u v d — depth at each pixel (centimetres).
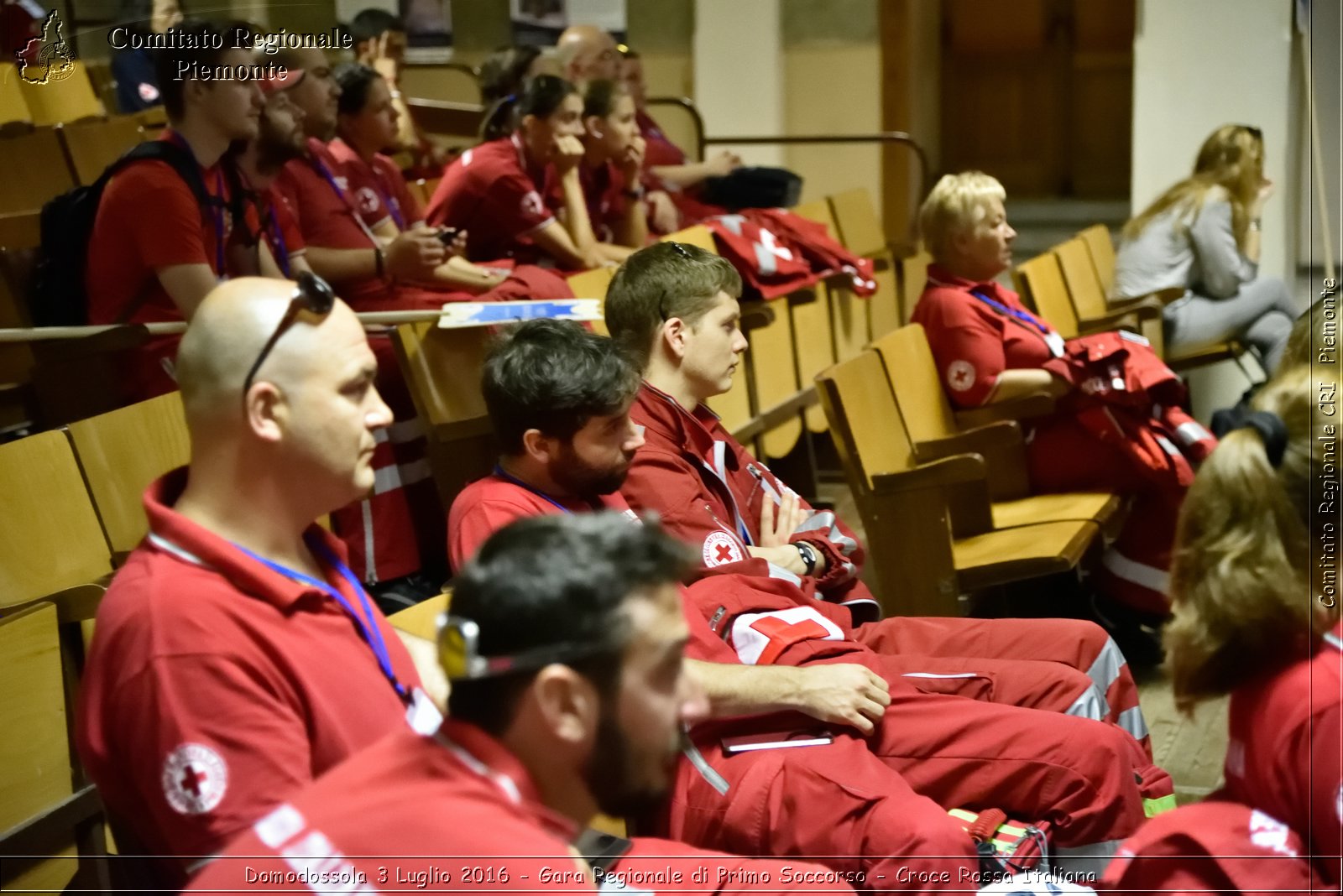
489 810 115
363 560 318
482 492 208
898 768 211
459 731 118
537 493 210
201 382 152
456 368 325
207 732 143
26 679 195
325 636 155
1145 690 307
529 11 671
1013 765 207
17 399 306
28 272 307
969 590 316
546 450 207
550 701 114
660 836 199
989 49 882
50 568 232
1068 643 243
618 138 471
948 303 372
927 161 668
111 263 289
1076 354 364
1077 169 884
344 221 369
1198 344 496
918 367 366
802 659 216
